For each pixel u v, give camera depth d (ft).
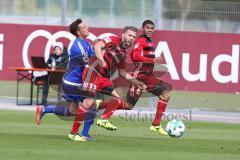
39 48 223.51
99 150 107.86
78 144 114.11
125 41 122.31
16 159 95.81
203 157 104.68
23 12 226.17
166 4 218.79
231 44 217.56
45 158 97.50
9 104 197.98
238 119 181.27
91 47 119.24
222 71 217.97
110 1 220.64
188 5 219.41
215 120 175.83
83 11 222.07
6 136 122.01
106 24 221.25
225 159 103.40
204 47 217.36
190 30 219.41
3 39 224.74
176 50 217.15
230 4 220.02
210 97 244.63
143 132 140.77
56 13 224.94
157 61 132.05
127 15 220.02
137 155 103.91
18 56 224.33
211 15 220.02
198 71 217.77
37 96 199.41
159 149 112.47
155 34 216.95
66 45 222.07
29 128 138.82
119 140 123.13
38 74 195.42
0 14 226.79
